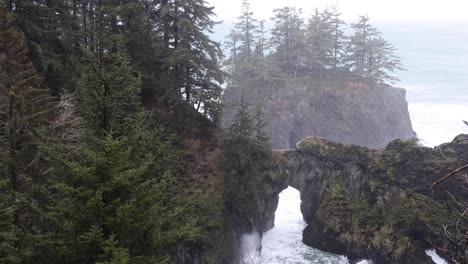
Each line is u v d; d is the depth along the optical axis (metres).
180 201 15.98
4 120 15.66
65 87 24.05
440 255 25.70
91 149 10.09
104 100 10.07
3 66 14.55
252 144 27.34
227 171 27.25
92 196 9.66
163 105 30.20
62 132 15.59
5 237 9.69
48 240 9.52
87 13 34.91
